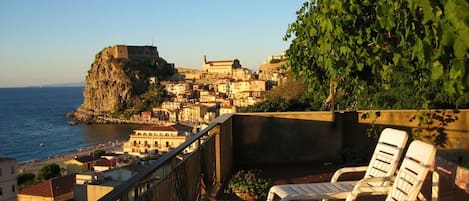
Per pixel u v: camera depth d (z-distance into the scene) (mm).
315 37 4738
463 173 3203
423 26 2352
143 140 60312
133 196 2387
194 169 4223
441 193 3455
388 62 3943
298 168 6852
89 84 129500
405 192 3273
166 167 3158
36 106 178875
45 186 27750
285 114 7145
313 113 7168
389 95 6707
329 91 5617
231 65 142625
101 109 125250
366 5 3178
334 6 3250
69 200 17578
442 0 1817
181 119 103188
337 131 7152
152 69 135000
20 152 72125
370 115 6992
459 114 6773
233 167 6945
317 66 5246
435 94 6012
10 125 110875
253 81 106188
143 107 117750
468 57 1746
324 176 6285
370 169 4133
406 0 2367
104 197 1949
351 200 3566
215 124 5293
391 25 2582
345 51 3559
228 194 5312
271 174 6496
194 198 4199
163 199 3027
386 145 4070
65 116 130125
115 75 123500
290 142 7164
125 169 18562
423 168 3150
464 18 1641
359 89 4949
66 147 76375
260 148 7156
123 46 131000
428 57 2053
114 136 88875
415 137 6793
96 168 44281
